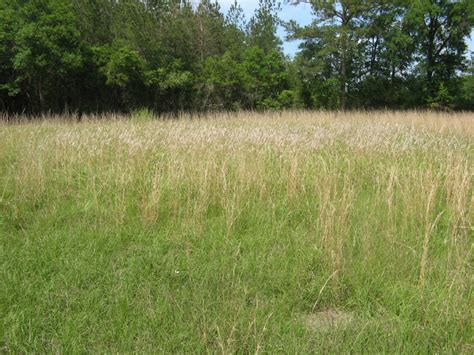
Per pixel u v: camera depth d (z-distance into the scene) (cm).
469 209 422
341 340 251
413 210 425
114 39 2286
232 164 567
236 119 1452
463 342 253
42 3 1725
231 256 359
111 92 2245
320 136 805
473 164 571
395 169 529
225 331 256
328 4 2412
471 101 2920
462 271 316
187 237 400
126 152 642
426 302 287
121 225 420
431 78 2931
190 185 504
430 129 1173
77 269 333
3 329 261
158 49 2273
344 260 329
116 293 302
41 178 521
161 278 325
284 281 321
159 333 259
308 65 2530
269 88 2653
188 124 1220
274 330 261
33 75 1886
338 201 445
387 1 2438
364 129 986
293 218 452
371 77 2725
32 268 336
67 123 1220
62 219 448
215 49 2798
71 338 254
